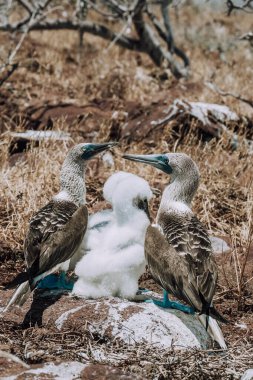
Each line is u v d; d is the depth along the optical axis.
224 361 7.17
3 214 10.12
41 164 11.07
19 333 7.49
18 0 15.88
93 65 16.50
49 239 7.89
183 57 16.48
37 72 15.74
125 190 7.84
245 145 12.39
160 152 11.91
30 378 6.50
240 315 8.52
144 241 7.84
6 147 11.65
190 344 7.36
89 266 7.80
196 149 11.73
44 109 13.32
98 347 7.25
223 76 16.03
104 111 13.31
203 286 7.34
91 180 11.03
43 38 18.14
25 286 7.63
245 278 9.05
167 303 7.87
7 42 17.16
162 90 15.12
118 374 6.56
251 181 11.04
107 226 8.23
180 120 12.47
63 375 6.57
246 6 13.90
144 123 12.57
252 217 10.13
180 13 20.81
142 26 16.61
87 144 8.78
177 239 7.64
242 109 13.71
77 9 16.11
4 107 13.53
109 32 16.53
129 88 14.84
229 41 18.91
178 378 6.88
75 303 7.80
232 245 9.43
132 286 7.84
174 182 8.44
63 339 7.36
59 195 8.62
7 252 9.41
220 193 10.90
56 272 8.79
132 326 7.42
